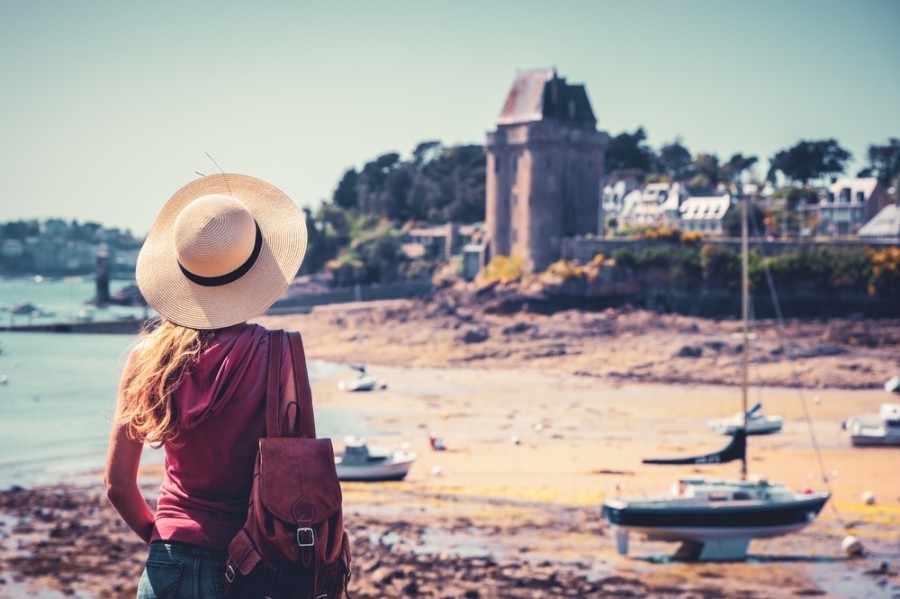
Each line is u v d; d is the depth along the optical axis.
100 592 28.75
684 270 143.50
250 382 3.18
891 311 136.62
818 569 34.00
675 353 120.88
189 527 3.17
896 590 31.33
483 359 128.25
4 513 41.59
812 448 66.94
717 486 36.53
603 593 30.61
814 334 131.75
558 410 89.06
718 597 30.31
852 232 199.50
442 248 198.38
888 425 69.06
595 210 168.00
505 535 39.28
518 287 153.75
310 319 159.25
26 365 130.00
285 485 3.04
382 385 105.00
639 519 35.03
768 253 144.38
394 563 33.28
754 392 101.12
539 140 162.00
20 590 28.95
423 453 64.75
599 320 140.62
